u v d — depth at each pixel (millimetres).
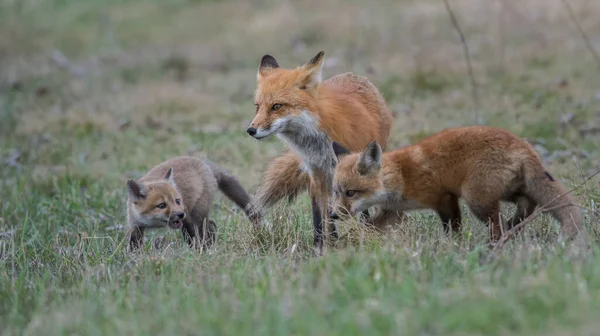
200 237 12648
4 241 12625
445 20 28625
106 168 17812
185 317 7781
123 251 11742
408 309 7270
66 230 13555
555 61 23312
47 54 32031
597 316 6711
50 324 8008
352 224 11078
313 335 6855
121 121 21750
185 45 31359
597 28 25875
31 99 25609
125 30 34750
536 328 6719
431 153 10719
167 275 9781
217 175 13773
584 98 19750
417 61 24594
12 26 36062
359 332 6863
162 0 38844
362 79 13852
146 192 12406
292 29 30547
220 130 20125
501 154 10164
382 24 29359
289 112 11945
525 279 7945
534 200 10219
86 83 27250
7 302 9141
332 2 33781
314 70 12078
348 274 8523
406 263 9094
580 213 9922
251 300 8047
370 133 12812
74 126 21906
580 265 8148
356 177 11102
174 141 19453
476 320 6832
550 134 17422
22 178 17062
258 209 13055
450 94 21484
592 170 14109
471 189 10336
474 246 9883
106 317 8055
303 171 12766
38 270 11055
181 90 25297
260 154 17734
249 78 25938
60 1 40125
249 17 34031
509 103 19875
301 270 9242
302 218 12719
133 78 27500
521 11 27641
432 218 12117
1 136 21406
